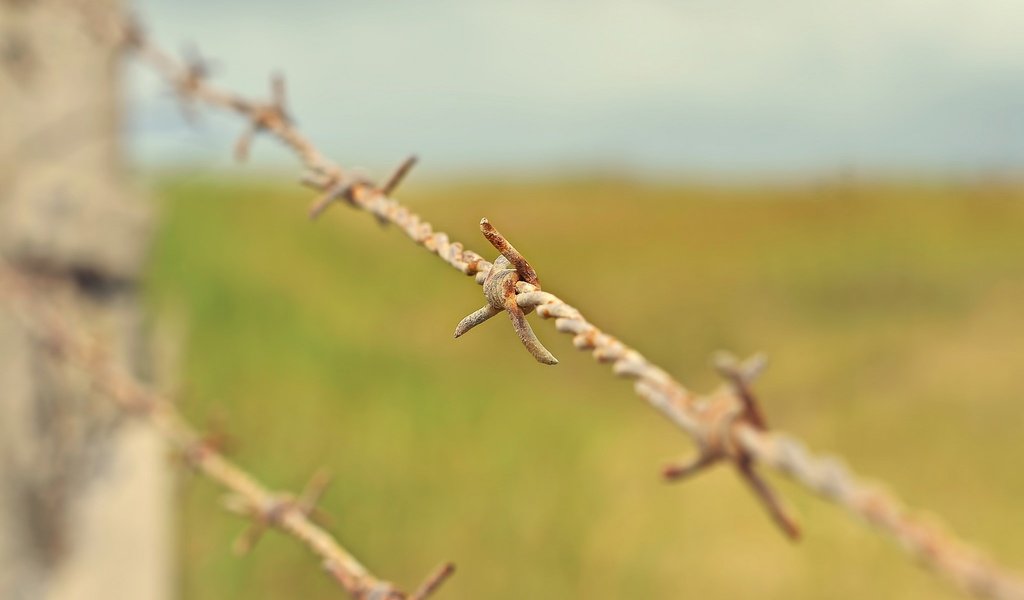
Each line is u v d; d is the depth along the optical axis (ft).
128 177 10.92
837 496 2.09
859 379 28.96
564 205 49.78
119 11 8.00
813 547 17.21
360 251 31.30
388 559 15.29
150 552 9.35
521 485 18.01
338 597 12.55
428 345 25.88
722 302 37.76
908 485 21.29
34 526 8.79
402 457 17.56
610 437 22.91
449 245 3.22
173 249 22.71
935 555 1.92
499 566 15.65
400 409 19.85
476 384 23.54
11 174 9.36
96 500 9.65
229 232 28.17
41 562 8.86
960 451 22.15
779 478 20.77
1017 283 35.96
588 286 39.60
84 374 9.40
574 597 15.39
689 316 37.68
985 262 38.37
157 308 17.66
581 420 23.49
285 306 22.40
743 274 39.78
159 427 7.00
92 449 9.63
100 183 10.09
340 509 15.35
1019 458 21.74
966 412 24.38
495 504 16.98
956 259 39.50
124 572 9.08
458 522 16.16
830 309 36.42
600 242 45.50
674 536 17.26
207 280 21.27
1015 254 39.65
